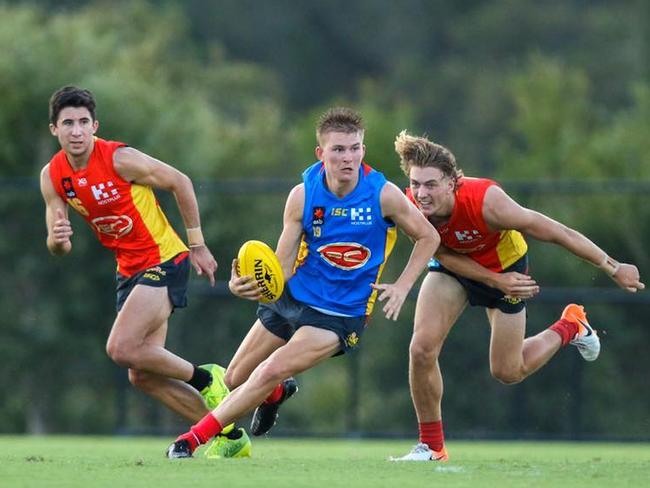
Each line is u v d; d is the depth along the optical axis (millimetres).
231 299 59938
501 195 28344
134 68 102125
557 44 151875
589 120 114812
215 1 158750
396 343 61000
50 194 29688
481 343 59438
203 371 29719
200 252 30203
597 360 57750
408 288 26297
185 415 30125
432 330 29016
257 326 29156
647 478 23156
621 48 142000
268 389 26234
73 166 29359
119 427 58719
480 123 135375
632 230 67125
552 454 40062
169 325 60094
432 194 27797
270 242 69000
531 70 123688
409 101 144000
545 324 57250
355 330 26781
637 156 87500
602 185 58375
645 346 57562
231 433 28875
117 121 89938
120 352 28938
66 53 91250
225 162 94812
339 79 161250
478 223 28359
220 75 127625
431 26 163000
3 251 68312
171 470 23312
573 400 57562
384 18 164875
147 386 29922
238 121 122188
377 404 60562
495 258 29500
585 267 66188
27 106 86875
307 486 20672
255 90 132750
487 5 163875
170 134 91500
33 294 69062
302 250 26969
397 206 26469
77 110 28875
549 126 111750
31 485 20594
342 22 164375
